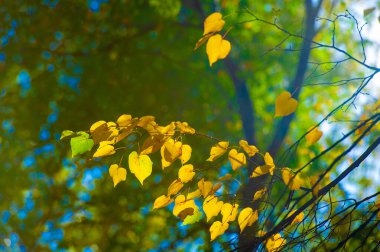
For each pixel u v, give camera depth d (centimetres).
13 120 1166
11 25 1167
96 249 1042
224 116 1204
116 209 1028
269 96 1255
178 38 1198
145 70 1190
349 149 276
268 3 1112
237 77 1072
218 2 1012
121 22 1184
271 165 277
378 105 335
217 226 288
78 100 1152
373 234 313
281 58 1109
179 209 274
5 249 1102
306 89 1131
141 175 258
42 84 1180
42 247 1091
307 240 299
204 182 274
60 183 1120
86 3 1172
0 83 1186
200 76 1203
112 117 1133
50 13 1159
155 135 255
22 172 1130
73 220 1084
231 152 277
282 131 918
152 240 991
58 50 1178
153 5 1163
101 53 1177
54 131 1121
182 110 1185
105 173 1052
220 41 246
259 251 295
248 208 282
